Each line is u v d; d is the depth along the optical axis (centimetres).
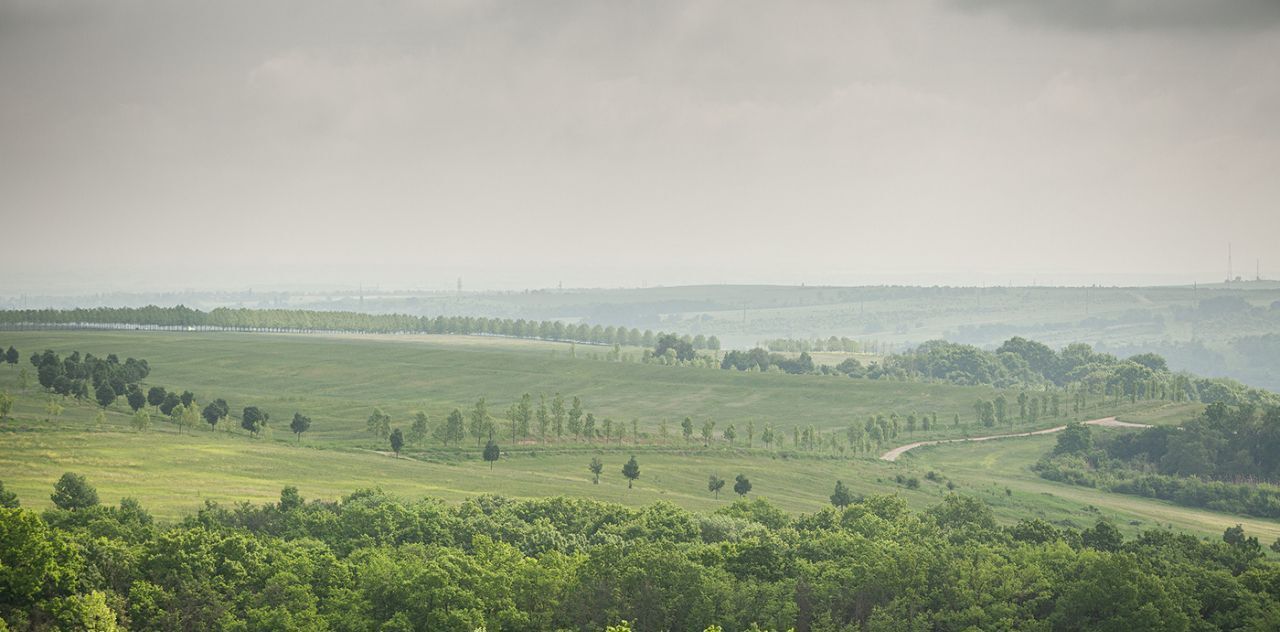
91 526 13038
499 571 12381
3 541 10762
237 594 11762
